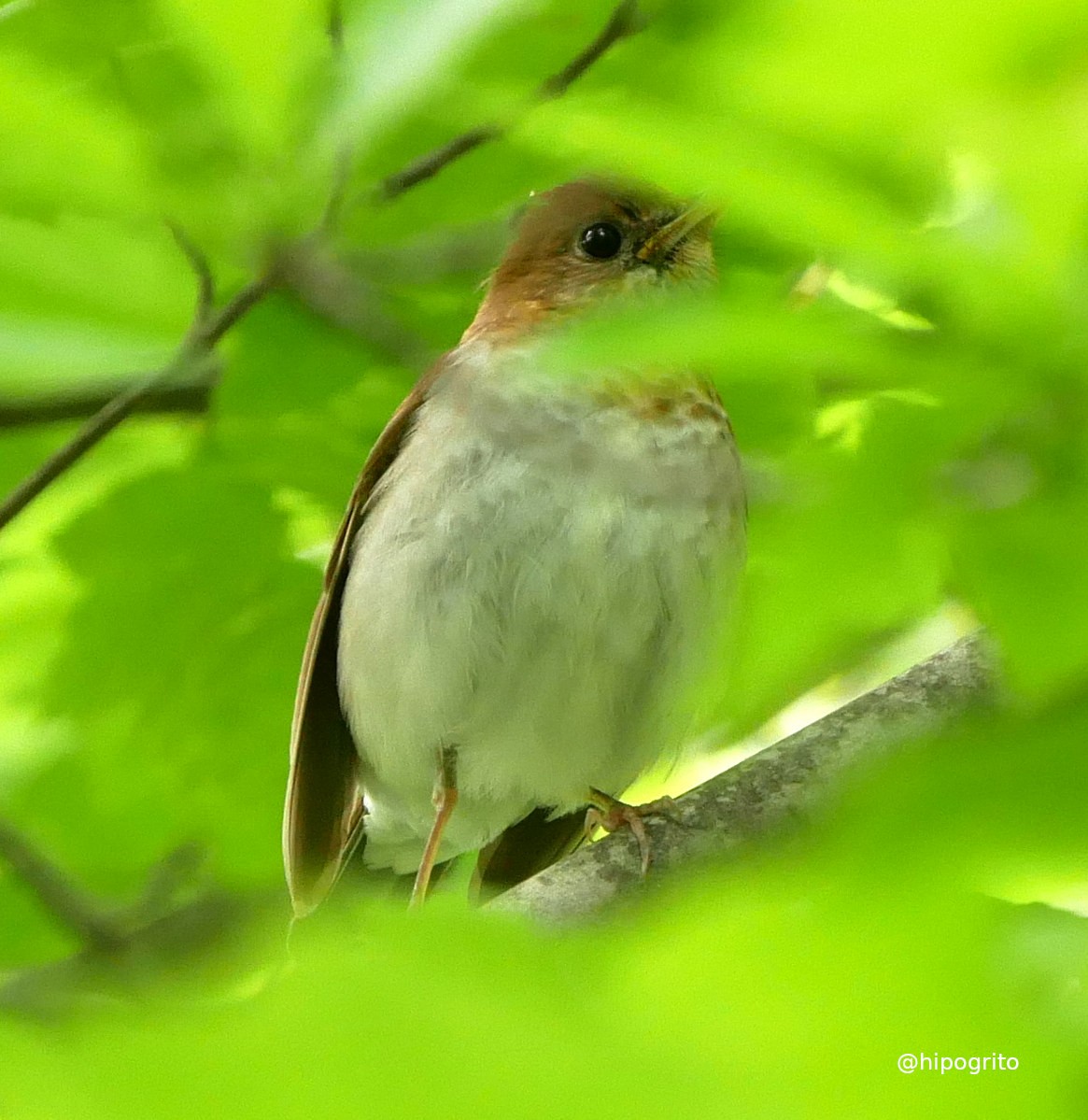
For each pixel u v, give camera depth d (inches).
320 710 139.1
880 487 134.2
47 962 140.8
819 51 81.0
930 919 97.0
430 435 138.2
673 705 138.0
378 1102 72.2
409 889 140.1
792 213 107.1
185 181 133.6
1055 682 133.1
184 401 139.4
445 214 138.4
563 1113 73.2
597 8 136.2
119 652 139.3
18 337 135.5
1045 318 118.3
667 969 92.6
